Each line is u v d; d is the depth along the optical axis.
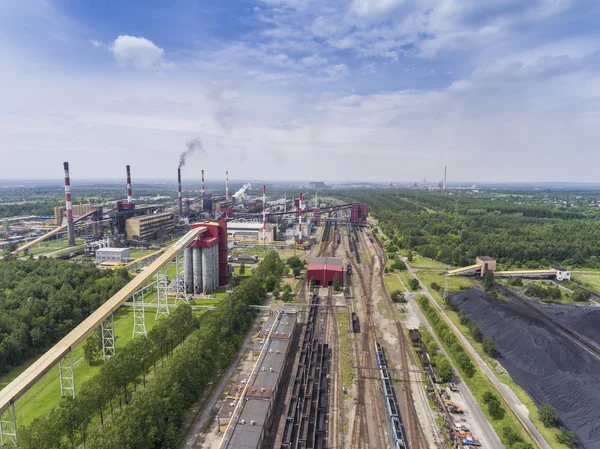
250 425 69.75
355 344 114.69
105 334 109.44
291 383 90.75
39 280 144.38
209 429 75.94
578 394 82.94
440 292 164.00
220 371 97.12
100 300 134.38
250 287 139.00
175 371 79.25
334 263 186.38
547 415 78.31
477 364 102.38
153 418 68.88
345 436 75.88
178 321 103.81
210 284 160.88
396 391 90.81
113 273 168.88
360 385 93.12
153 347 94.19
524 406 84.62
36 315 115.50
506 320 120.06
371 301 153.38
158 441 68.56
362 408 84.38
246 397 77.69
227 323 108.62
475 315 132.12
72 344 82.19
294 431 75.44
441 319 126.94
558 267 195.38
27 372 73.31
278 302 149.75
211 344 95.25
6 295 131.38
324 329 125.31
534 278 188.50
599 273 198.12
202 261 159.50
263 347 97.50
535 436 74.94
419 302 148.38
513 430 75.94
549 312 138.38
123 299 101.19
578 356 99.38
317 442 73.75
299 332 121.38
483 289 167.88
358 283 178.75
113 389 76.88
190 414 80.31
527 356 102.19
